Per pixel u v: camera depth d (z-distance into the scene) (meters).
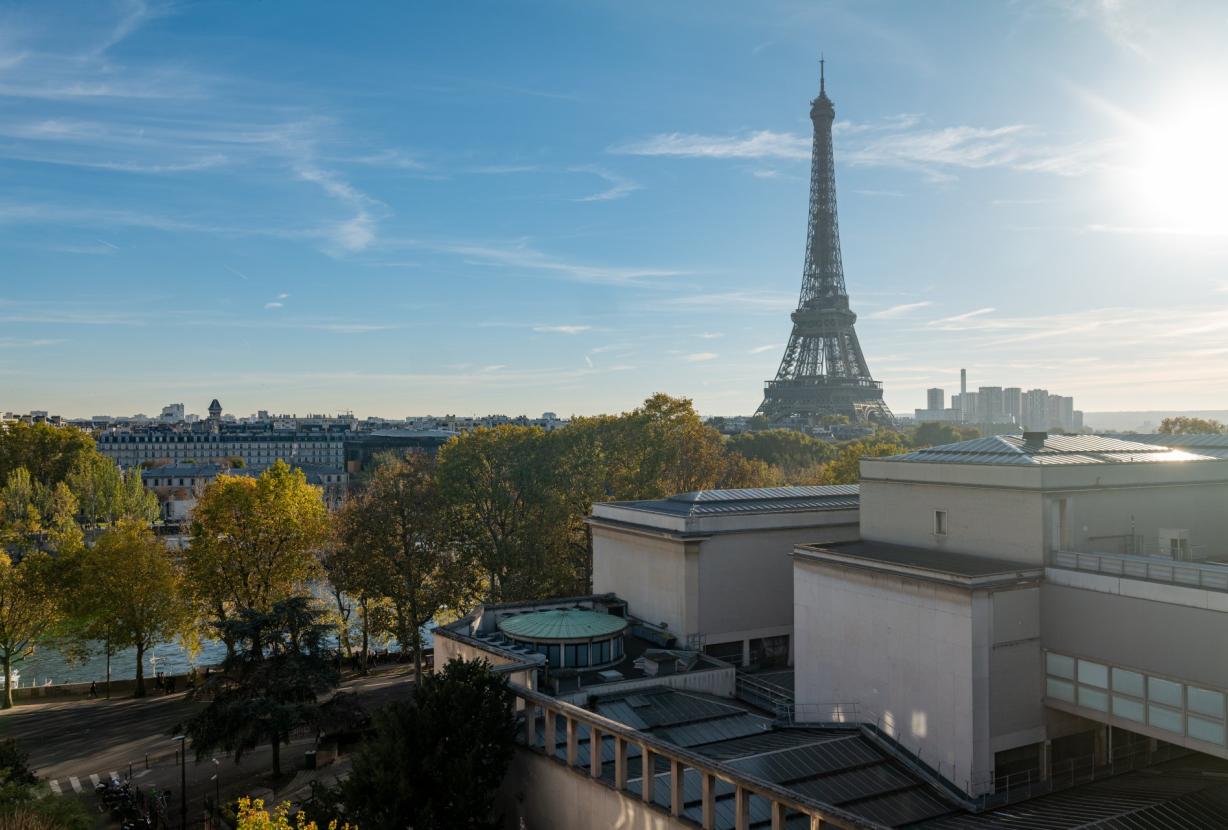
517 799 51.72
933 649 47.16
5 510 156.75
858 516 74.69
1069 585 45.62
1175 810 38.94
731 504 73.94
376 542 94.94
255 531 95.12
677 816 40.12
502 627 67.00
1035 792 45.44
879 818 42.88
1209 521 53.97
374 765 45.12
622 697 59.12
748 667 69.50
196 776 65.81
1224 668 38.81
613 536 79.00
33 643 101.19
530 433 118.75
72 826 44.78
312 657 65.94
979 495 51.69
